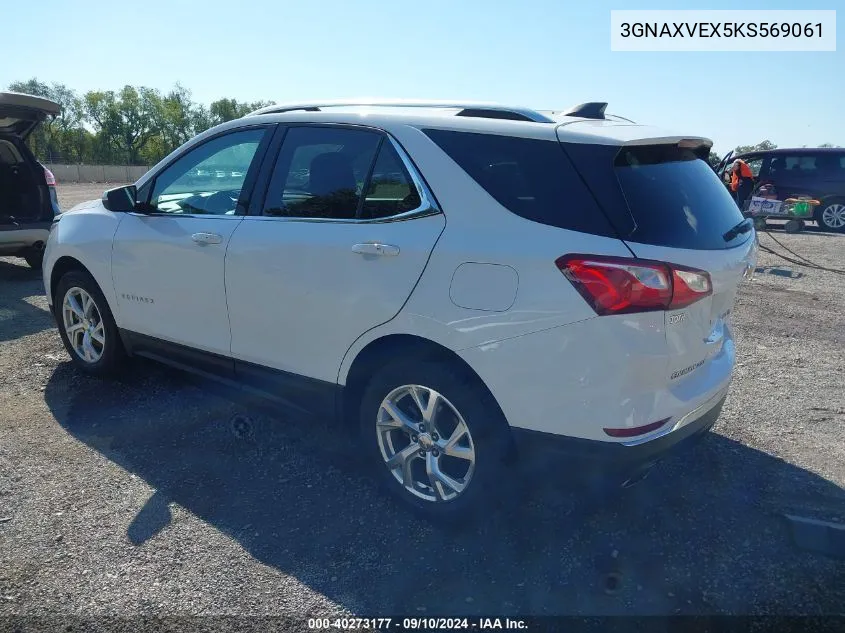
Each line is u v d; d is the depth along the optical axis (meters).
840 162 15.72
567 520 3.19
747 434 4.09
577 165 2.72
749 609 2.62
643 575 2.81
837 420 4.30
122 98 78.94
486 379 2.79
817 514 3.23
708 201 3.08
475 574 2.81
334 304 3.19
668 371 2.67
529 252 2.66
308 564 2.86
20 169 7.98
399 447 3.27
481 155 2.91
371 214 3.13
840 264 10.38
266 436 3.99
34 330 5.98
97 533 3.04
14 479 3.47
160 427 4.09
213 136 3.93
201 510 3.24
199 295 3.80
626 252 2.55
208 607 2.60
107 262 4.32
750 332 6.30
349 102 3.56
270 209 3.53
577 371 2.59
